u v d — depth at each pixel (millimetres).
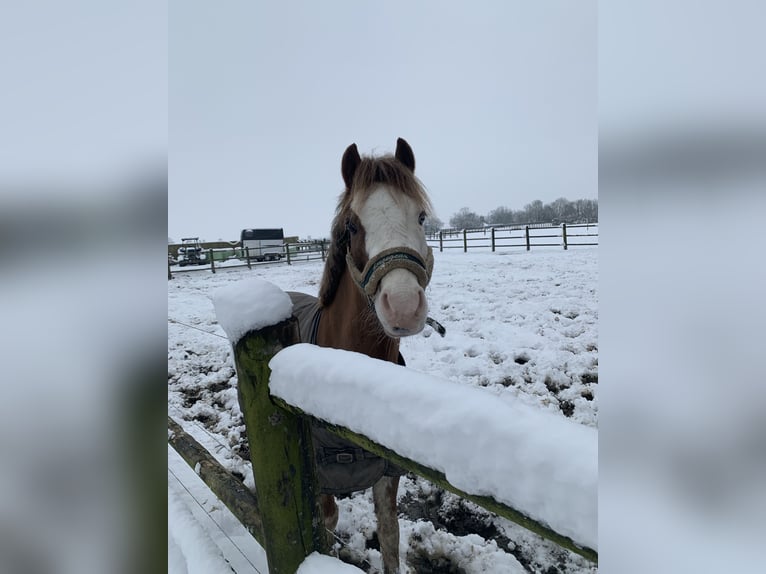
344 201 1812
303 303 2506
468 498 487
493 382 3682
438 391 549
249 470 2570
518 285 7676
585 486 378
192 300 9141
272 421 852
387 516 1691
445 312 6105
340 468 1426
